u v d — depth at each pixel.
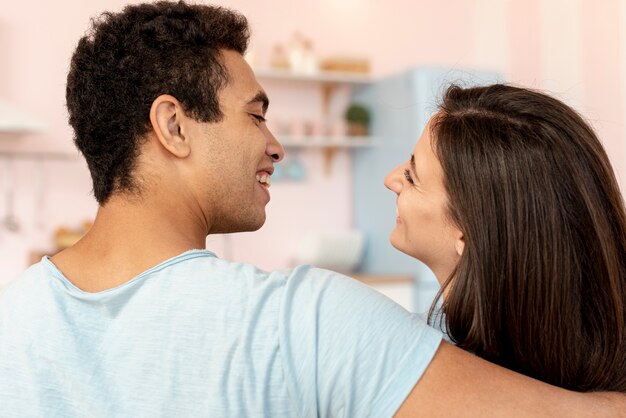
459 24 5.00
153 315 0.78
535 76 4.75
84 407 0.77
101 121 0.86
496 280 1.02
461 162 1.04
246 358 0.75
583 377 1.00
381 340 0.74
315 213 4.61
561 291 1.00
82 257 0.86
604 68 4.45
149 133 0.86
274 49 4.45
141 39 0.87
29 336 0.81
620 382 1.00
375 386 0.73
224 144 0.89
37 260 3.78
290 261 4.53
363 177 4.61
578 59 4.56
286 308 0.76
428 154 1.11
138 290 0.80
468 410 0.72
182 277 0.80
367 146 4.57
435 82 4.22
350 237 4.34
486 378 0.75
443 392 0.73
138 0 4.11
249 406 0.74
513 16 4.86
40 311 0.82
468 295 1.04
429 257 1.15
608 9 4.43
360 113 4.49
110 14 0.92
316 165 4.63
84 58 0.89
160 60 0.86
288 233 4.54
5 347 0.81
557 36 4.66
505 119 1.04
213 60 0.88
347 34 4.69
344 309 0.75
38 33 3.93
